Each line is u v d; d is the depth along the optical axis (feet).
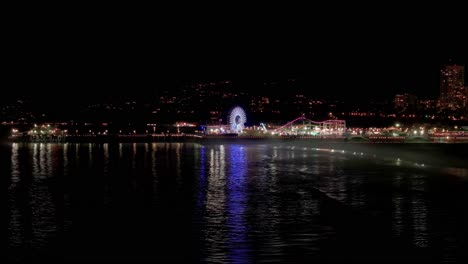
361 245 78.28
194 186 151.33
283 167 226.38
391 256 72.84
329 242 80.43
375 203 116.57
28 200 123.85
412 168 218.38
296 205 114.52
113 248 78.13
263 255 74.02
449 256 72.54
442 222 94.38
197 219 98.84
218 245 79.41
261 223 94.58
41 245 79.92
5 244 80.38
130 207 112.98
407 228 89.56
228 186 151.43
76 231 88.94
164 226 92.58
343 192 136.46
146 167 228.22
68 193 136.56
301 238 82.99
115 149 442.09
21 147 498.28
